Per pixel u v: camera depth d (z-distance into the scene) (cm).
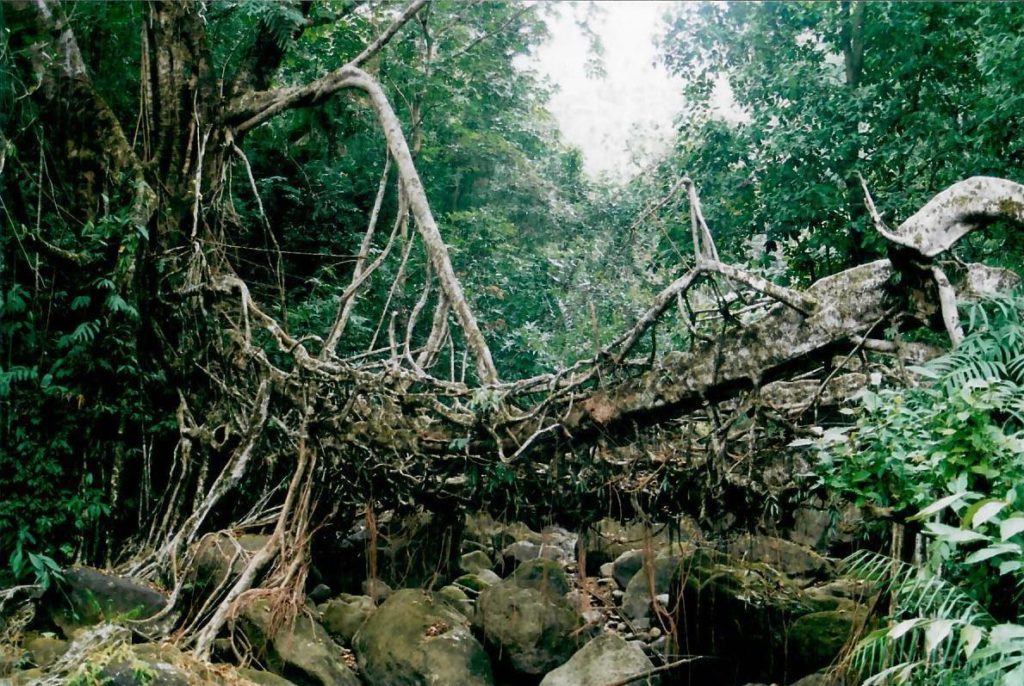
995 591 372
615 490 645
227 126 1063
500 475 673
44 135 944
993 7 945
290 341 775
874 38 1167
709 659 670
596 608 798
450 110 1479
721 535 636
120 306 798
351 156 1436
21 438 748
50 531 747
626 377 628
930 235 506
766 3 1250
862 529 557
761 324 565
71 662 550
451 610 734
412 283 1251
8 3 930
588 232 1427
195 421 870
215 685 541
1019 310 490
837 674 544
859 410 454
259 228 1323
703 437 620
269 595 655
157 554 748
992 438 370
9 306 771
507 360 1202
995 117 935
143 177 912
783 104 1236
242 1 1124
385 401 727
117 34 1190
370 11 1474
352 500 770
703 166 1255
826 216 1146
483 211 1341
